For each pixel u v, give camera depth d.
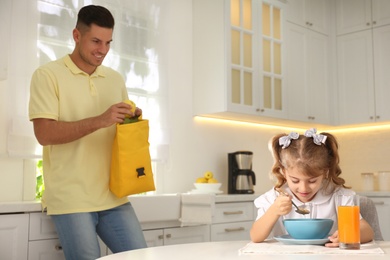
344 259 1.17
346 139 5.07
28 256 2.39
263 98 4.00
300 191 1.62
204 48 3.87
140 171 2.20
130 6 3.41
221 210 3.37
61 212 2.14
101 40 2.22
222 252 1.31
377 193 4.16
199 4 3.95
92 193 2.19
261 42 4.01
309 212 1.62
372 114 4.56
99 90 2.33
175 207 3.03
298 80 4.38
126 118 2.22
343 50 4.79
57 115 2.17
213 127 4.07
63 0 3.03
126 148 2.17
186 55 3.90
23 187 2.87
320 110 4.60
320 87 4.62
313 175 1.58
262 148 4.50
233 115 3.92
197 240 3.21
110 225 2.27
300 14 4.48
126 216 2.29
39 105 2.13
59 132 2.09
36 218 2.43
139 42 3.44
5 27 2.75
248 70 3.88
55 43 2.98
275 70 4.15
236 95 3.78
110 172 2.25
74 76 2.25
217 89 3.75
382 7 4.57
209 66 3.83
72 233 2.13
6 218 2.32
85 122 2.09
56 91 2.19
